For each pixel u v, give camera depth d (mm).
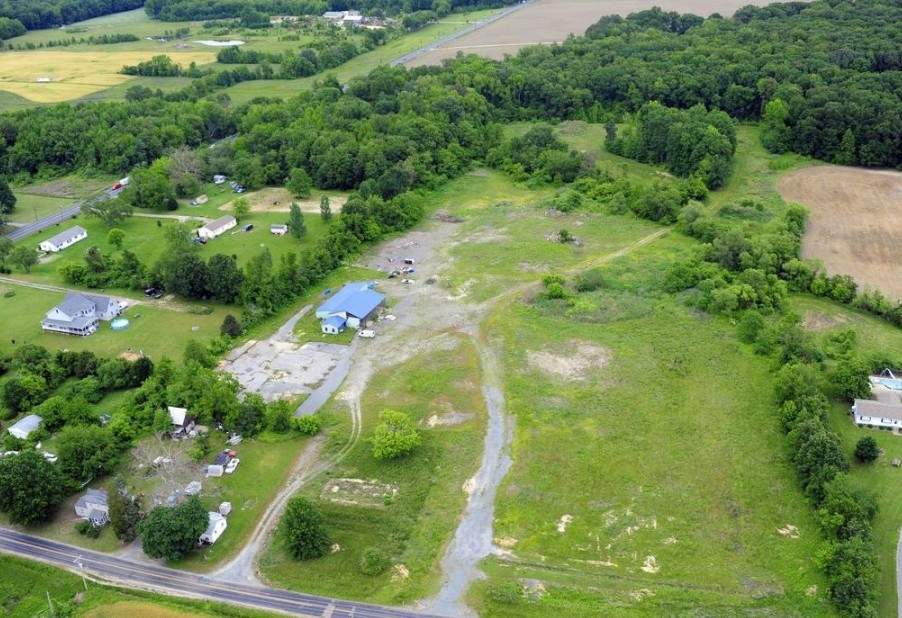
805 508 83375
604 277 134750
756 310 120250
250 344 119188
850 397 99375
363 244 152125
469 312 126000
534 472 90062
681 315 122188
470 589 74938
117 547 81500
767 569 76125
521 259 143500
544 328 120312
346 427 99312
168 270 131375
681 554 78250
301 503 79312
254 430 97812
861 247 142750
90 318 122438
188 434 97562
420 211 164250
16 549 81312
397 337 119812
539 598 73438
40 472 83750
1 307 130125
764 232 140875
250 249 149875
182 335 121188
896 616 69938
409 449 93812
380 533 82000
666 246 146500
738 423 97125
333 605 73688
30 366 107375
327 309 124562
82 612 73500
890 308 119562
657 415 99250
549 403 102250
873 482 86500
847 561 72375
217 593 75375
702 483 87562
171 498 86562
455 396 104625
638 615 71312
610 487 87438
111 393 106625
